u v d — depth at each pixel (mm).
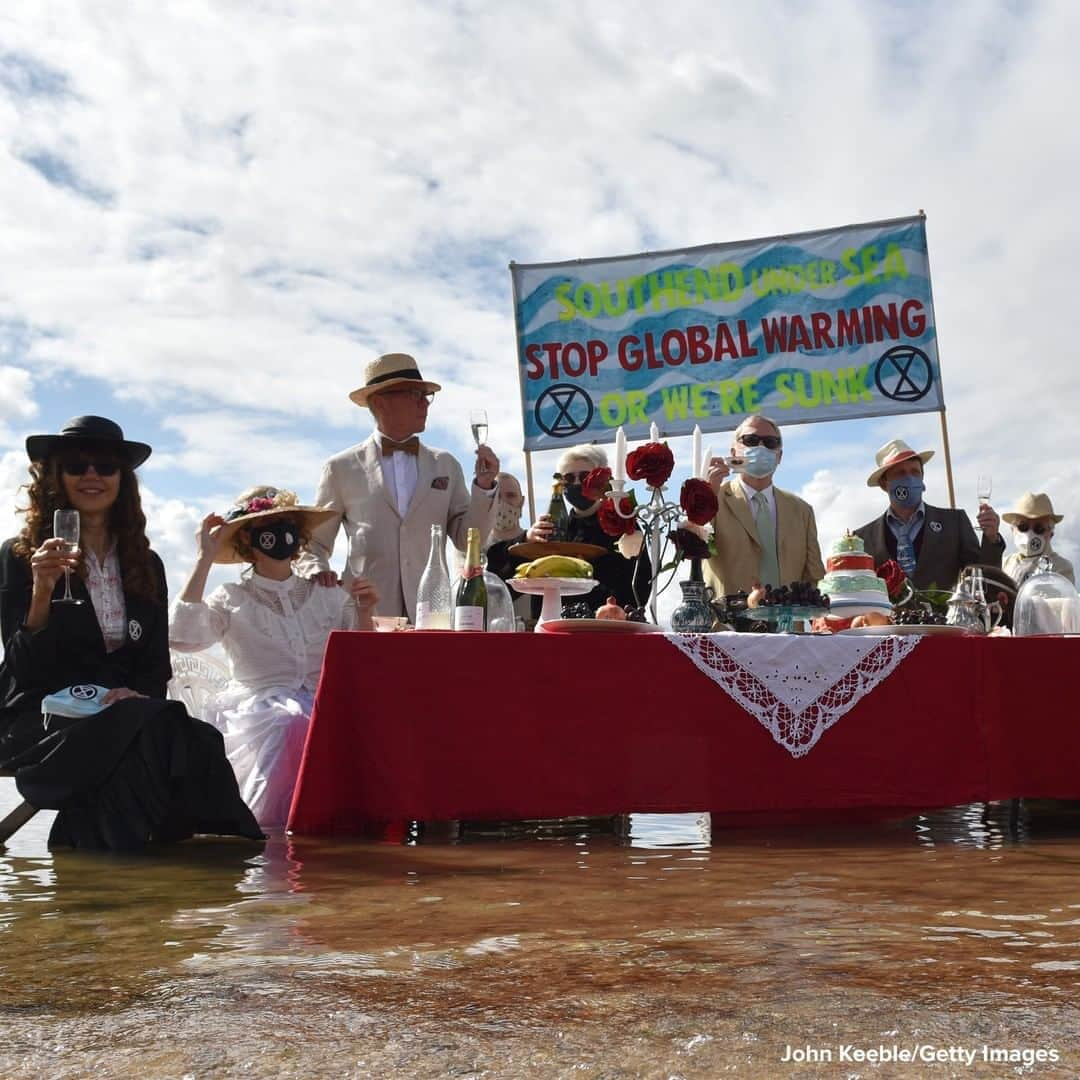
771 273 7312
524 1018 1495
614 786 3398
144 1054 1373
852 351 7246
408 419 5543
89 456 3883
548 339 7383
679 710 3453
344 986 1695
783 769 3498
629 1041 1384
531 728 3373
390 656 3336
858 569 3973
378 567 5422
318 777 3320
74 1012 1577
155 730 3525
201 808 3514
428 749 3328
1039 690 3734
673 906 2357
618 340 7363
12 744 3721
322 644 4398
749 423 5512
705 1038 1385
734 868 2924
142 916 2344
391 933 2111
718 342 7320
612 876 2807
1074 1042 1351
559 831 3775
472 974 1759
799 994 1590
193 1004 1604
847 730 3551
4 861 3240
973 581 4199
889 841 3479
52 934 2162
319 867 3023
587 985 1672
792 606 3723
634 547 3922
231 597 4344
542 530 4070
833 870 2883
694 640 3480
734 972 1738
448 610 3770
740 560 5488
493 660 3373
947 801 3609
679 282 7355
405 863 3074
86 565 3918
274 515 4340
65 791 3521
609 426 7332
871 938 1993
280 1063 1329
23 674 3746
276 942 2047
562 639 3410
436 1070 1292
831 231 7277
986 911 2273
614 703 3424
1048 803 4629
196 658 4383
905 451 6047
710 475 4258
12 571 3840
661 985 1662
